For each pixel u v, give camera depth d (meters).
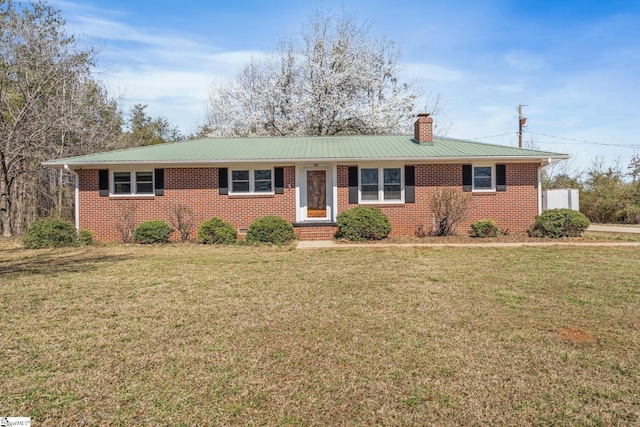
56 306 5.73
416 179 14.54
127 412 2.97
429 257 10.03
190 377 3.52
